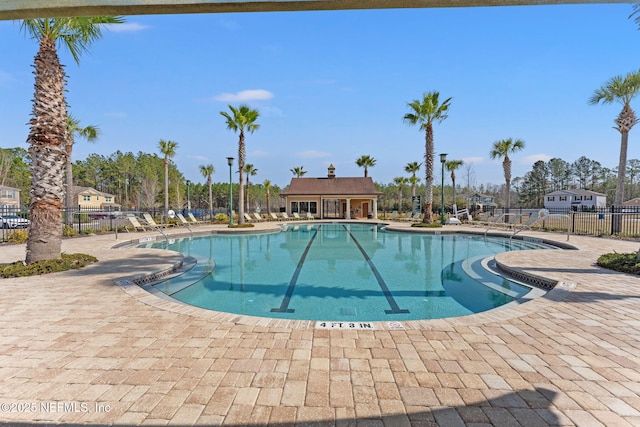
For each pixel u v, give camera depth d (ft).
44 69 21.93
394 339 10.88
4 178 143.02
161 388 7.95
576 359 9.46
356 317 16.14
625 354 9.77
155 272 21.35
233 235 53.98
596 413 7.01
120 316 13.05
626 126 45.60
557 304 14.46
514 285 21.06
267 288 21.39
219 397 7.59
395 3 10.02
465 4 10.16
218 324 12.21
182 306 14.37
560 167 209.36
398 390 7.88
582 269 21.58
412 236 51.83
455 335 11.19
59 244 23.03
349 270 27.07
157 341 10.69
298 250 38.11
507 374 8.62
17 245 36.58
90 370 8.80
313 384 8.14
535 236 43.60
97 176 201.57
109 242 38.24
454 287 21.61
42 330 11.59
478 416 6.92
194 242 45.39
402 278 24.17
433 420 6.79
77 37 24.29
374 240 47.06
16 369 8.85
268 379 8.37
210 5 10.09
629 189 186.39
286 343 10.56
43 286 17.60
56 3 10.03
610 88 46.65
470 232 50.96
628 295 15.72
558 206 165.07
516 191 215.72
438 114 62.23
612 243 35.88
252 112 65.21
